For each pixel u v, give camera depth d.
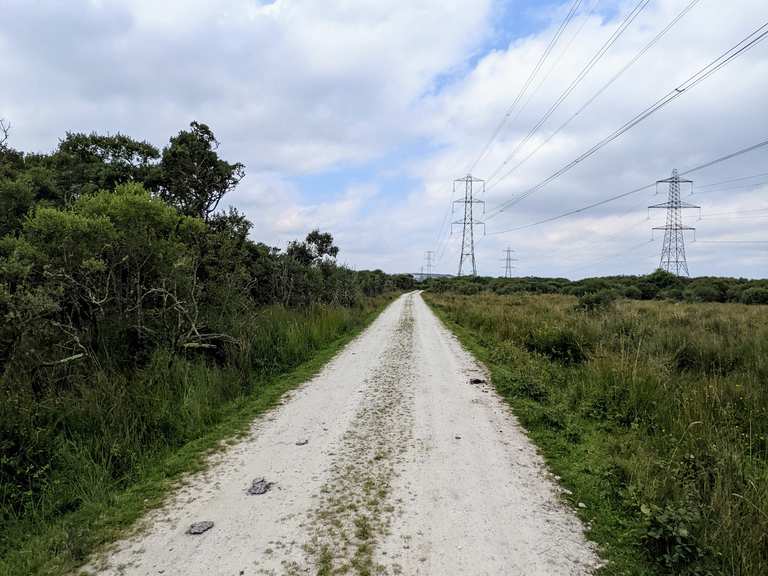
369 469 4.55
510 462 4.75
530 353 10.90
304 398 7.32
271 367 9.27
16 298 5.47
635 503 3.58
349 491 4.06
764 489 3.56
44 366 5.55
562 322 12.66
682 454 4.46
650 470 4.16
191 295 7.89
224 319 9.28
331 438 5.46
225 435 5.60
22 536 3.37
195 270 8.36
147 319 7.77
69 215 6.48
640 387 6.38
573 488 4.16
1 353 5.35
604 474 4.26
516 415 6.46
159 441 5.11
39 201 8.55
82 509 3.76
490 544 3.22
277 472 4.48
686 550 2.88
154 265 7.91
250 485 4.20
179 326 7.49
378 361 10.72
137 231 7.41
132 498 3.97
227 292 9.54
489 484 4.21
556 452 5.04
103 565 3.00
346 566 2.96
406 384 8.30
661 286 45.56
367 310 27.41
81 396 5.42
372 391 7.77
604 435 5.60
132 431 5.04
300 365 10.16
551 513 3.68
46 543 3.27
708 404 5.62
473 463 4.71
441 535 3.33
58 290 5.88
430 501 3.86
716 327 12.43
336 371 9.51
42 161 11.65
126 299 7.51
